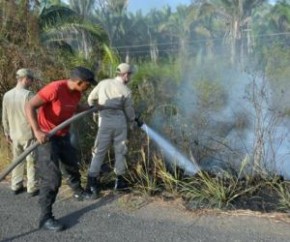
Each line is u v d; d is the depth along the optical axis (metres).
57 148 4.69
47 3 12.47
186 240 4.29
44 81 7.12
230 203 5.25
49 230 4.51
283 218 4.82
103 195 5.50
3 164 6.46
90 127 6.73
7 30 8.12
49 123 4.69
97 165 5.48
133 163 6.24
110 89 5.53
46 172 4.57
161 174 5.79
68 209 5.08
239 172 6.05
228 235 4.40
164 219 4.80
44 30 10.41
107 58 8.31
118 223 4.70
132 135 6.43
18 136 5.42
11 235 4.41
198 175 6.05
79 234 4.44
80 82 4.64
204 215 4.91
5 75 7.27
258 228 4.57
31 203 5.27
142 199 5.38
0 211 4.99
